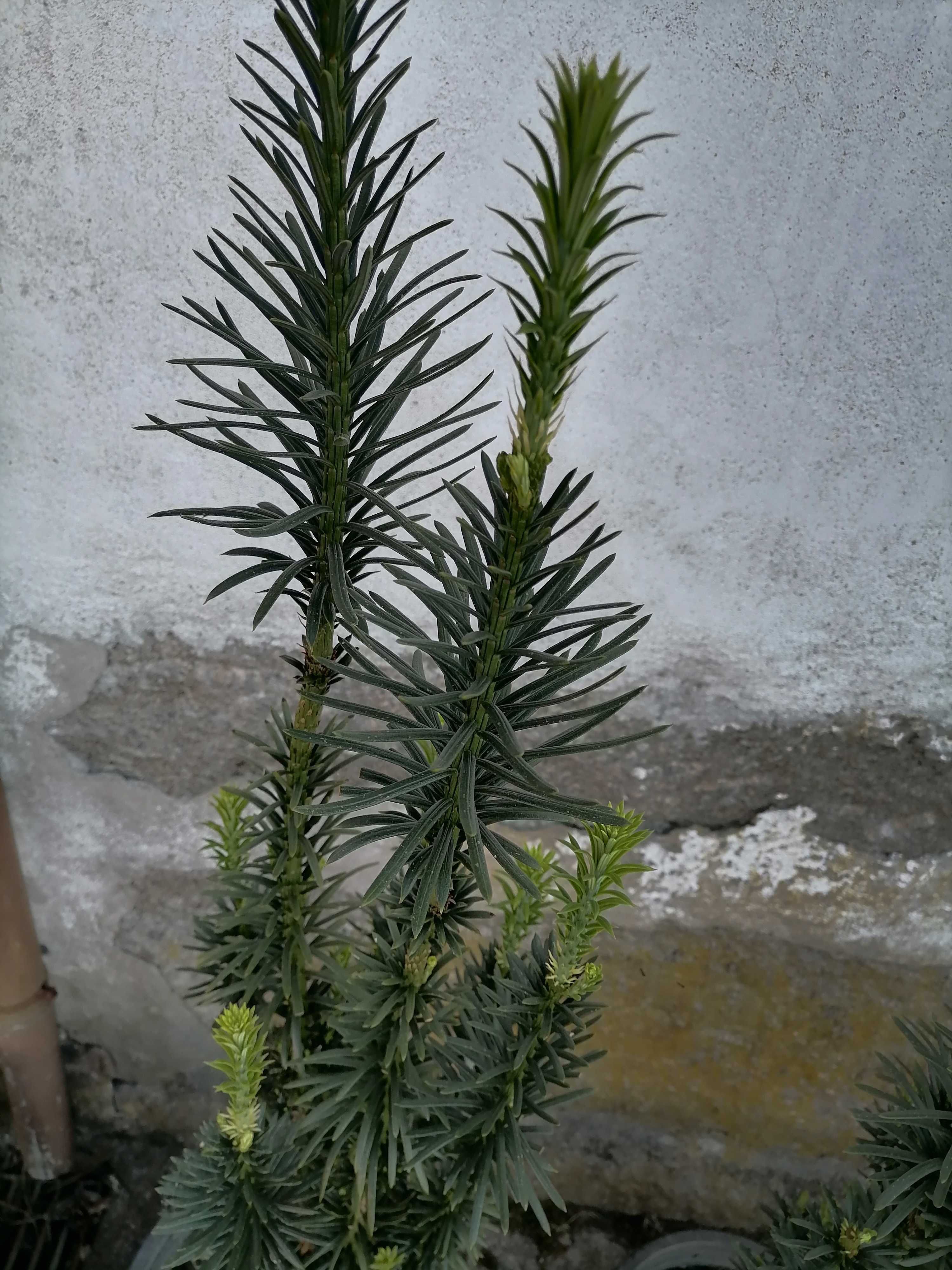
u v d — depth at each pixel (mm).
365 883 819
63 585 727
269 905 533
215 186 602
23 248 619
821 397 629
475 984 544
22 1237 867
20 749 783
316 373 428
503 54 562
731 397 635
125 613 736
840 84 553
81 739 781
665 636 715
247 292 387
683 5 544
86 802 805
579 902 417
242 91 578
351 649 412
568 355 292
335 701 375
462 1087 469
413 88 575
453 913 460
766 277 601
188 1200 517
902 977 806
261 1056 479
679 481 663
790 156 570
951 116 554
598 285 279
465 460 663
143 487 688
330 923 624
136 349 644
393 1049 470
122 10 559
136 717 771
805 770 744
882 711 723
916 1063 552
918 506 654
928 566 673
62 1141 898
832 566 679
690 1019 831
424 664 724
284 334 383
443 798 397
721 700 730
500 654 343
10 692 762
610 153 575
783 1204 650
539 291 281
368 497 383
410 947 432
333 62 314
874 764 738
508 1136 476
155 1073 933
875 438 637
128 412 663
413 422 653
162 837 819
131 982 881
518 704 376
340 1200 585
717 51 552
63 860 830
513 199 595
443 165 590
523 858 383
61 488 691
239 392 651
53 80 579
